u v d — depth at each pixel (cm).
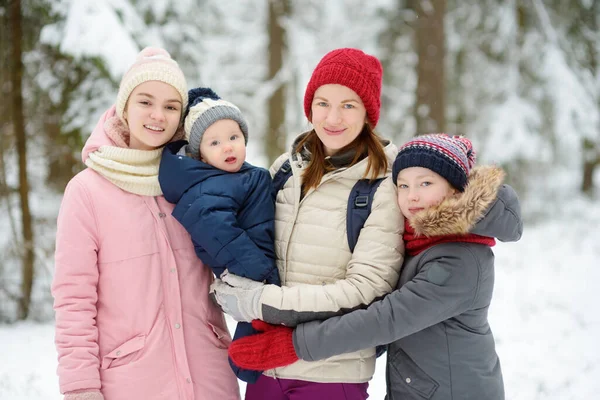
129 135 219
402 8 876
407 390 197
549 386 414
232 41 1095
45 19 528
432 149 187
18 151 566
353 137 209
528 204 1105
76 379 181
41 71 571
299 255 203
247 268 193
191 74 702
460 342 192
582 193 1302
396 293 186
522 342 509
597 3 1028
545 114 985
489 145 984
